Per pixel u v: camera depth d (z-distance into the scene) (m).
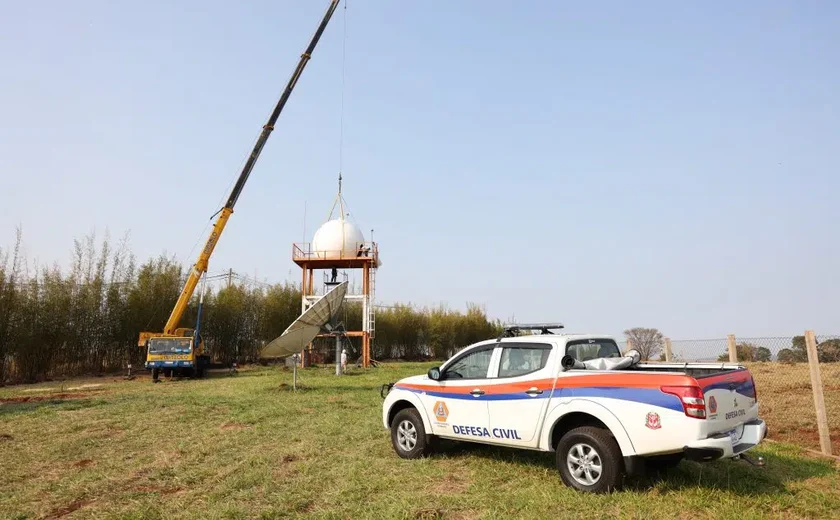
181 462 8.02
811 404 11.55
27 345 26.72
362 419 11.24
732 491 6.01
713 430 5.48
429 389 7.86
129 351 32.53
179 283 35.28
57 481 7.20
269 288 41.62
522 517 5.26
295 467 7.52
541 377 6.63
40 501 6.44
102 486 6.90
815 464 7.12
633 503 5.55
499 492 6.14
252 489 6.51
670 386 5.59
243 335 40.69
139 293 32.47
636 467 5.78
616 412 5.86
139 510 5.87
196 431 10.59
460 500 5.86
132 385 23.42
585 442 6.04
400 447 8.05
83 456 8.72
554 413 6.38
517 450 8.07
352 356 44.50
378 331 47.41
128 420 12.08
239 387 20.05
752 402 6.25
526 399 6.66
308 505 5.98
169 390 20.03
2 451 9.16
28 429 11.22
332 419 11.30
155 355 26.55
